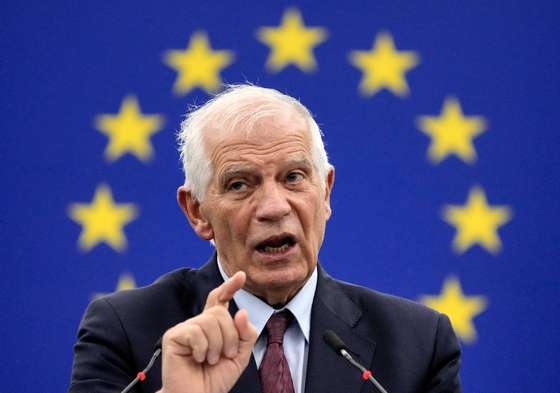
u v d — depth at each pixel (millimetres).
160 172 11203
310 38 11367
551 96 11266
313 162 6582
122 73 11250
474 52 11328
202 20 11328
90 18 11250
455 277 11172
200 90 11281
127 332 6770
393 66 11367
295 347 6746
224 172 6488
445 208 11234
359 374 6695
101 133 11188
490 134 11281
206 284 7070
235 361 5496
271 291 6578
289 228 6379
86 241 11086
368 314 7070
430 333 7012
